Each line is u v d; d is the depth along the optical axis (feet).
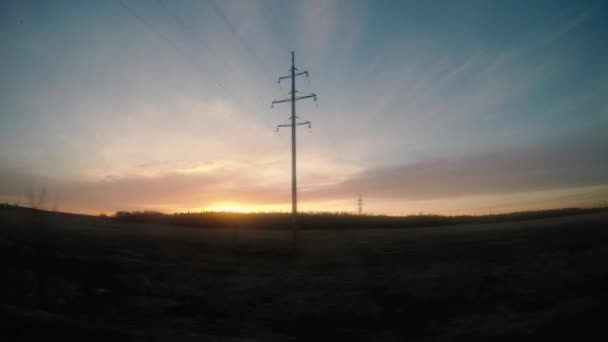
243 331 42.04
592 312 32.83
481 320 42.50
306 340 39.86
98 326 34.47
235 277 71.56
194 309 50.29
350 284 66.18
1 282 45.62
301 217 205.36
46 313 35.96
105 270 61.87
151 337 33.78
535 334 32.32
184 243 107.96
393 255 97.35
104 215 187.73
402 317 48.67
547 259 72.49
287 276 73.20
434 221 211.61
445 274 69.97
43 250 65.72
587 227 121.19
